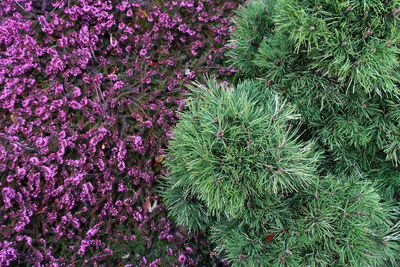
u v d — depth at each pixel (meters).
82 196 2.42
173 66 3.16
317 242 2.03
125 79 2.91
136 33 3.09
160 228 2.72
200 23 3.22
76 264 2.38
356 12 1.81
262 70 2.57
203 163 1.87
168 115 2.87
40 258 2.18
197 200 2.40
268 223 2.10
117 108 2.81
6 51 2.51
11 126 2.33
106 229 2.51
